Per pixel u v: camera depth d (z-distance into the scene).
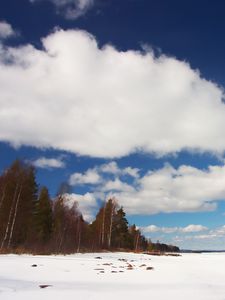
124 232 86.75
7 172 50.56
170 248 126.25
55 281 18.48
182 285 18.94
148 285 18.64
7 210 49.16
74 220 72.06
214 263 39.41
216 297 15.11
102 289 16.47
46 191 65.44
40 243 50.53
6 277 18.73
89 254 54.25
